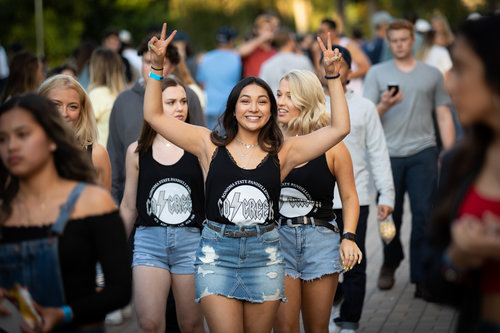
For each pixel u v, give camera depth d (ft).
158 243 20.61
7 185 13.06
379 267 34.73
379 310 28.37
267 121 18.08
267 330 18.19
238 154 18.02
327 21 47.93
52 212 12.64
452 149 11.64
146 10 153.28
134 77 43.29
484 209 10.86
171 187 20.67
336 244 20.61
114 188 26.18
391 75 30.68
